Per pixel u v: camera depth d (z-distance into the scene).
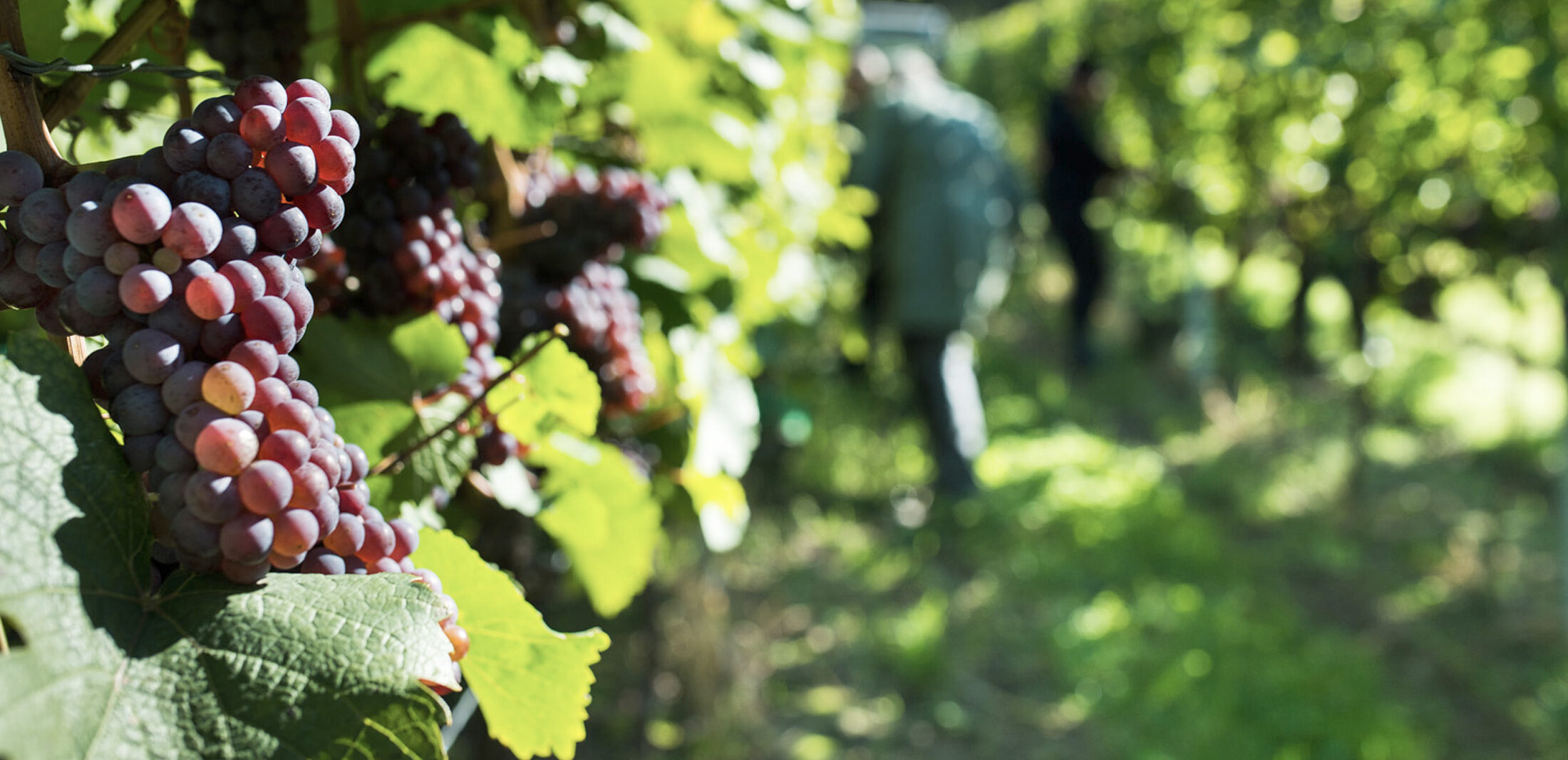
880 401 7.03
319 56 1.33
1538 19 4.66
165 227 0.59
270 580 0.62
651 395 1.57
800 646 4.66
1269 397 8.00
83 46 1.05
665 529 2.57
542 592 1.79
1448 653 4.66
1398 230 5.82
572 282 1.40
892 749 4.01
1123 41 7.73
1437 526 5.95
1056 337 9.48
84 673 0.54
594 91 1.70
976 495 5.88
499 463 1.15
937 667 4.35
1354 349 6.25
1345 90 5.52
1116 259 9.24
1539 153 4.94
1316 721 3.91
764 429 4.81
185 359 0.61
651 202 1.57
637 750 3.72
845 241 3.19
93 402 0.61
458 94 1.26
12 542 0.54
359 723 0.58
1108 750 3.95
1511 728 4.19
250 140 0.62
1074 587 5.13
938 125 5.75
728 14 1.98
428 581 0.74
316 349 1.04
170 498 0.59
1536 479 6.46
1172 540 5.45
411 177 1.05
